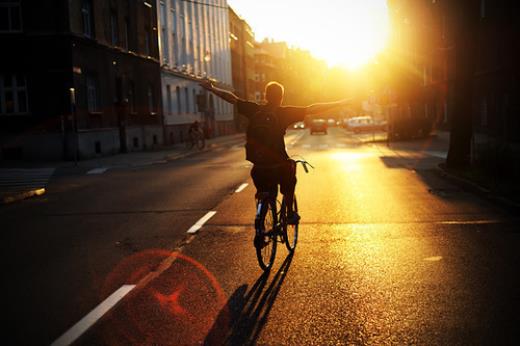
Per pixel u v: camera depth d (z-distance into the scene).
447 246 7.43
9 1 28.41
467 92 16.64
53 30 28.41
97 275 6.32
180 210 11.18
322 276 6.08
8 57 28.47
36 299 5.47
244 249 7.51
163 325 4.62
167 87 47.44
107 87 33.69
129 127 36.94
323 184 15.15
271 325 4.58
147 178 18.72
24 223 10.30
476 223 9.02
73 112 26.39
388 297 5.27
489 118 34.66
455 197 12.05
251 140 6.39
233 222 9.62
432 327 4.46
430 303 5.07
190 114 54.38
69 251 7.68
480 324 4.51
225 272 6.33
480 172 15.41
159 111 44.50
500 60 31.98
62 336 4.43
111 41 34.75
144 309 5.05
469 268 6.29
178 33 51.59
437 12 46.38
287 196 6.97
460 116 16.69
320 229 8.84
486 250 7.14
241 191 14.15
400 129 38.75
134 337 4.37
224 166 22.97
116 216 10.70
